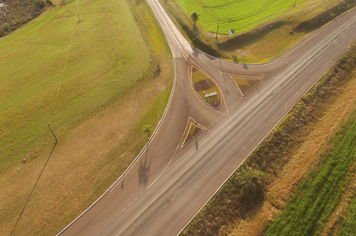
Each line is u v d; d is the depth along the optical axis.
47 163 43.59
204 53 67.56
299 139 46.75
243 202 38.03
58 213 36.78
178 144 45.62
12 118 52.03
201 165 42.16
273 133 46.38
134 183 40.06
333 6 82.56
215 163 42.34
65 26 80.88
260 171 41.12
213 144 45.38
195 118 50.34
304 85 56.47
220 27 76.06
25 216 36.66
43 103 54.84
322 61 62.97
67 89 57.88
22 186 40.34
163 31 76.00
